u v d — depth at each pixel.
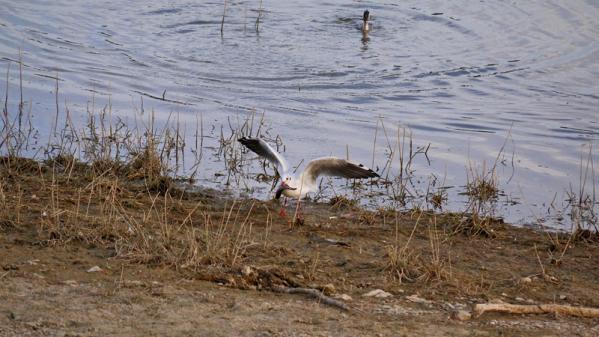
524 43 26.55
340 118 19.95
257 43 26.11
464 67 24.42
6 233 11.23
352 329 8.66
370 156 17.38
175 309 8.94
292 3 30.55
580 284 11.14
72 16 27.45
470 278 11.02
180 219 12.66
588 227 13.96
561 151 18.12
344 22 28.64
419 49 26.09
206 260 10.55
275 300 9.54
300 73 23.55
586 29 27.67
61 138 17.31
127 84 21.70
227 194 14.76
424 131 19.22
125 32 26.55
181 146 17.31
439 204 14.86
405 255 11.28
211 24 27.84
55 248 10.77
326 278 10.54
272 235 12.22
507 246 12.70
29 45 24.25
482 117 20.42
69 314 8.62
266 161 16.77
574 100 22.00
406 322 9.06
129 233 11.30
